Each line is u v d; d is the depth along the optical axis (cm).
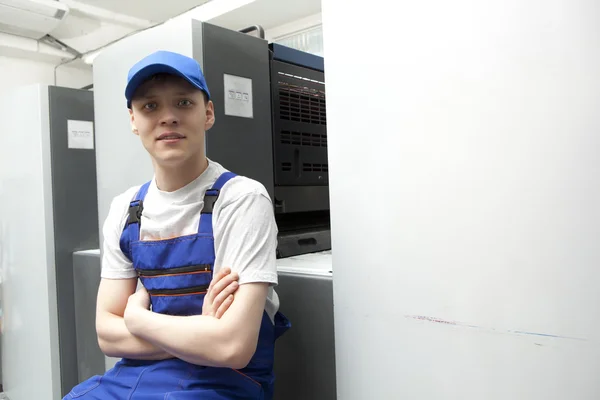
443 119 71
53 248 184
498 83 65
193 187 85
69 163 190
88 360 180
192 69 81
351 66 81
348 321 85
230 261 78
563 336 62
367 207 81
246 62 119
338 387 87
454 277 71
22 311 197
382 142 78
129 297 87
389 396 79
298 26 319
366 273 81
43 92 182
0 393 221
